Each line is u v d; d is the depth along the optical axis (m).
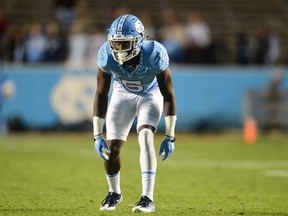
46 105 54.25
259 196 25.45
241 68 58.66
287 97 56.31
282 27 71.00
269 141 51.81
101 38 57.38
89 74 54.44
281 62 68.31
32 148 44.91
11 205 22.20
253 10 71.81
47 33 58.22
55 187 27.42
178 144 49.34
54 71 54.25
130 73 20.38
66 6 64.81
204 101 55.41
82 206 22.12
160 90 20.78
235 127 55.78
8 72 53.97
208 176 32.16
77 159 39.00
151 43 20.44
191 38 59.12
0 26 59.16
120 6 69.25
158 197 24.94
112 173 21.16
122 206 22.09
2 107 53.91
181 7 70.50
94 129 20.97
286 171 34.22
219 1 71.69
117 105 20.95
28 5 67.62
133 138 53.12
